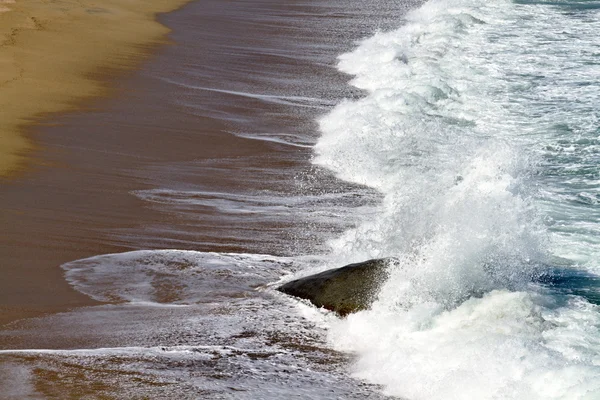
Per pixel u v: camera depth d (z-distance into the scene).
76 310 24.98
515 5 85.75
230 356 22.22
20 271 27.69
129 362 21.55
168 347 22.64
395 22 80.19
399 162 40.50
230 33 73.69
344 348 22.91
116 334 23.38
